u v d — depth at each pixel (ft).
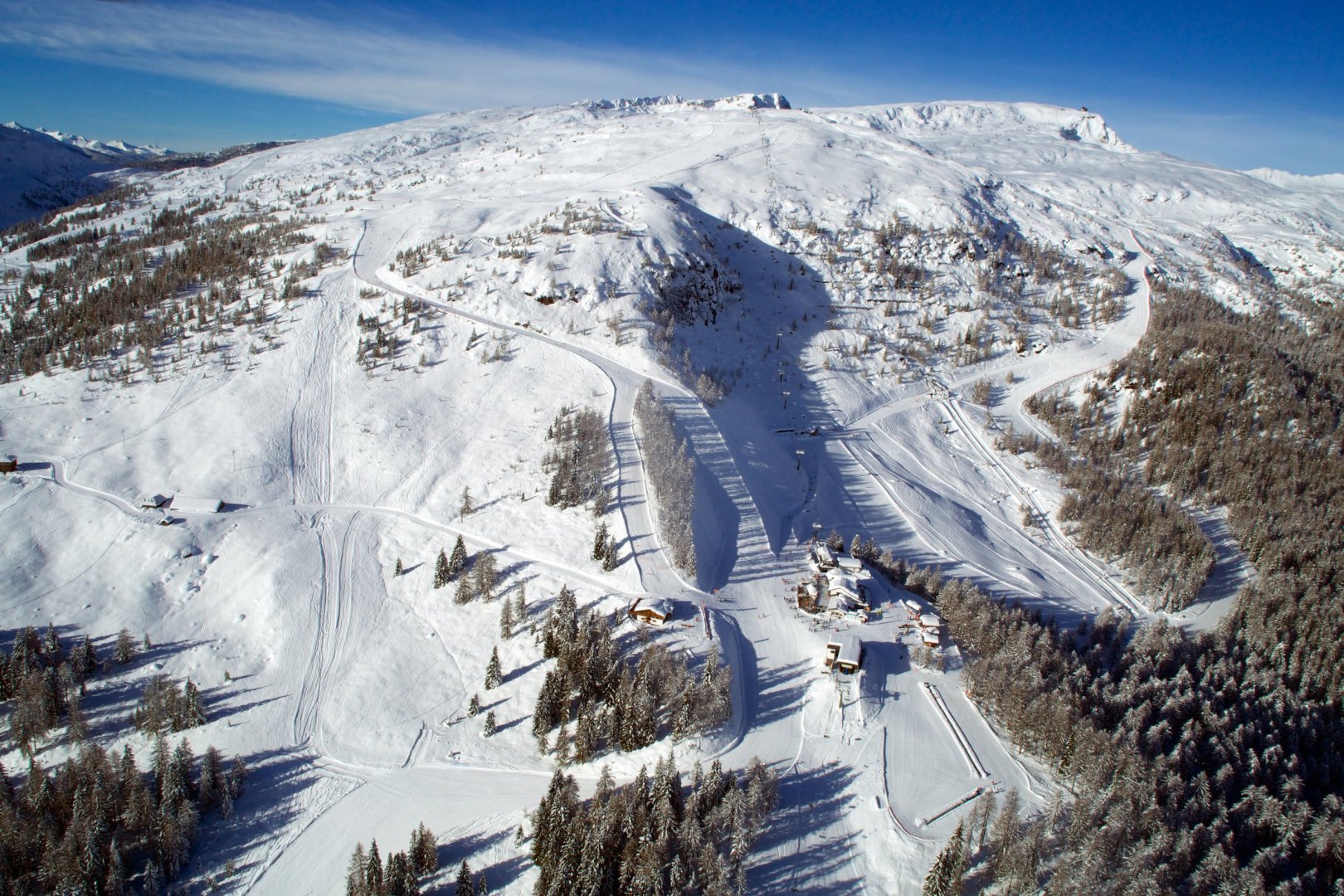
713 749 213.46
